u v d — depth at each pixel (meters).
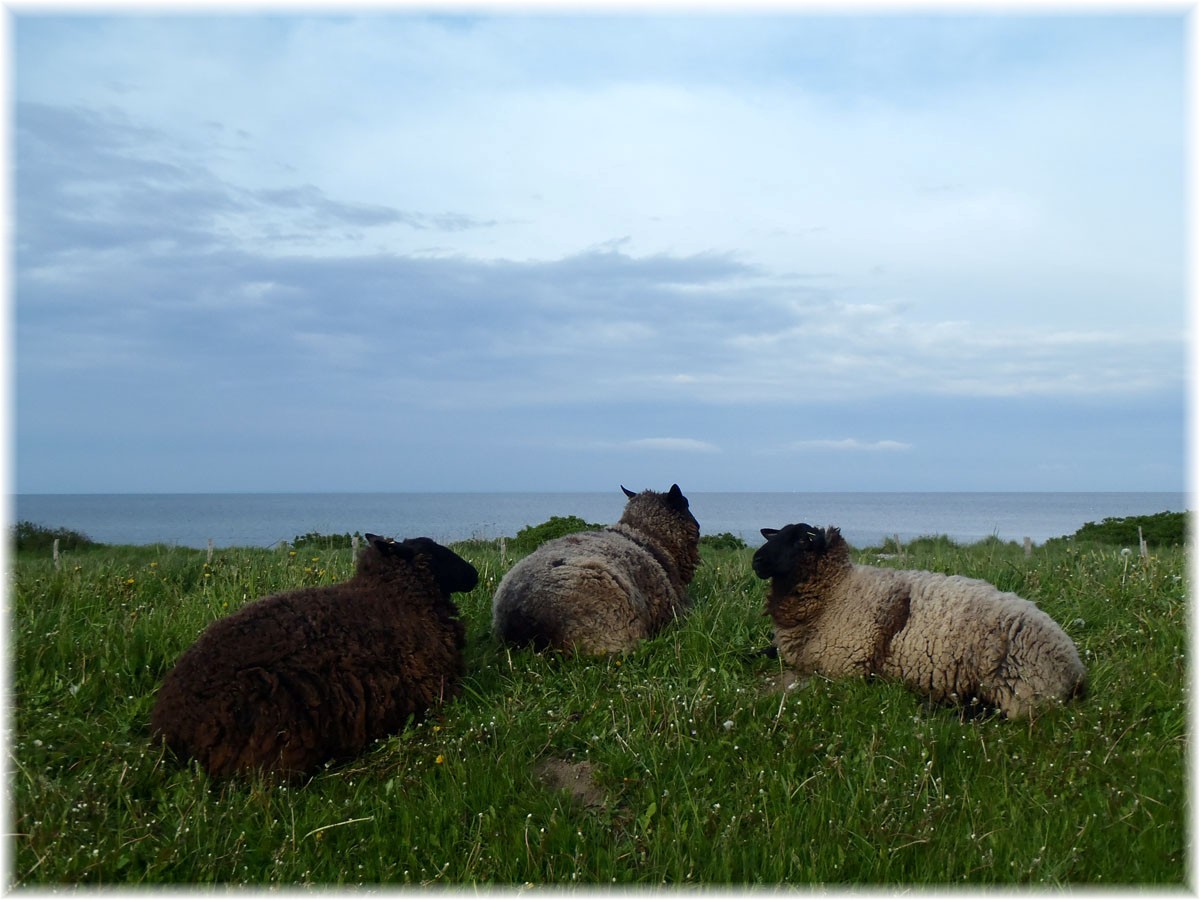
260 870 2.10
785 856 2.07
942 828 2.15
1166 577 4.05
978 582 3.04
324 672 2.57
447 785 2.40
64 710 2.79
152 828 2.23
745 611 3.89
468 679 3.11
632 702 2.86
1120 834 2.10
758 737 2.62
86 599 3.84
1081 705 2.72
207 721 2.43
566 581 3.48
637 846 2.20
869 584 3.20
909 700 2.88
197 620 3.48
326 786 2.44
